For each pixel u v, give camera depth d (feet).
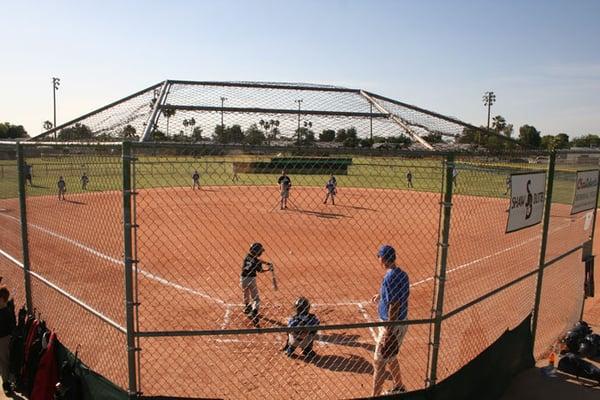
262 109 16.05
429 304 27.43
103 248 38.86
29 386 15.93
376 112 17.33
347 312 25.88
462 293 29.27
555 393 17.94
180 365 19.36
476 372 15.61
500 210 58.39
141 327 22.88
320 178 73.00
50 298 24.25
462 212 58.59
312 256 39.65
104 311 24.64
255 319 23.63
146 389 17.33
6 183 75.15
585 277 24.93
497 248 42.29
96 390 13.17
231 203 63.10
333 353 20.79
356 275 33.86
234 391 17.44
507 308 26.02
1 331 17.88
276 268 35.60
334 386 17.92
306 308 20.45
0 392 18.31
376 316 25.22
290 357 20.26
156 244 43.37
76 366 14.11
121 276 31.89
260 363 19.72
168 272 33.65
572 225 53.26
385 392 17.22
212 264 36.22
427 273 34.50
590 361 20.97
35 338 16.30
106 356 19.53
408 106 18.56
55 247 39.47
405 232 50.34
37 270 32.50
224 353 20.58
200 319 24.40
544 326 23.70
